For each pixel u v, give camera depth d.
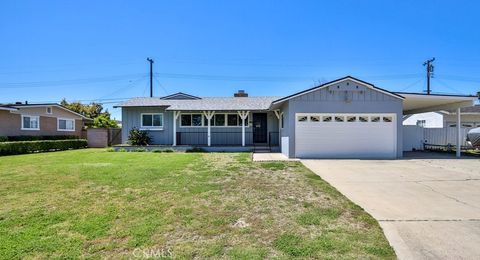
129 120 18.41
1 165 10.20
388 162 11.48
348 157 13.08
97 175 7.78
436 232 3.88
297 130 13.08
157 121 18.34
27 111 21.02
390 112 13.11
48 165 10.04
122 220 4.20
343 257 3.10
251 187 6.45
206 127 18.09
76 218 4.27
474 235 3.77
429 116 22.81
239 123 18.12
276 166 9.83
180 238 3.58
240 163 10.57
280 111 16.47
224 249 3.28
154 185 6.55
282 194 5.85
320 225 4.07
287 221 4.23
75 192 5.88
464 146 18.14
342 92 13.12
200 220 4.23
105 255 3.11
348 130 13.16
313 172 8.77
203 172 8.42
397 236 3.74
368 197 5.77
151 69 28.97
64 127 24.89
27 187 6.34
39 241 3.44
